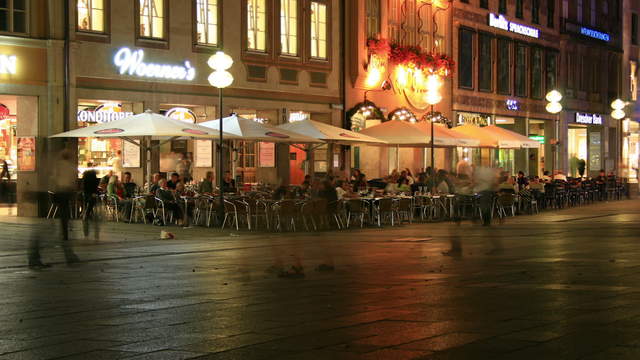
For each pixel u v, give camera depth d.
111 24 26.97
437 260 15.93
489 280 12.73
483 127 36.62
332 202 24.84
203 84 29.53
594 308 9.91
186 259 16.27
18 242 19.27
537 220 29.23
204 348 8.03
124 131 23.22
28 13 25.42
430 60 39.22
